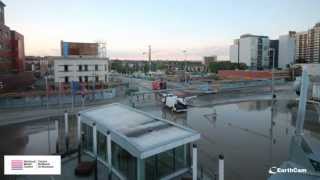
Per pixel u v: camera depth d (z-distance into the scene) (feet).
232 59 605.73
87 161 65.10
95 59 220.84
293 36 562.25
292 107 152.05
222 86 255.70
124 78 390.63
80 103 160.56
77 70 214.28
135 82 317.83
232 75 408.87
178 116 128.16
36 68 353.72
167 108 149.79
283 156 71.36
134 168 53.21
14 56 207.82
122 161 57.52
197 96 200.13
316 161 47.37
